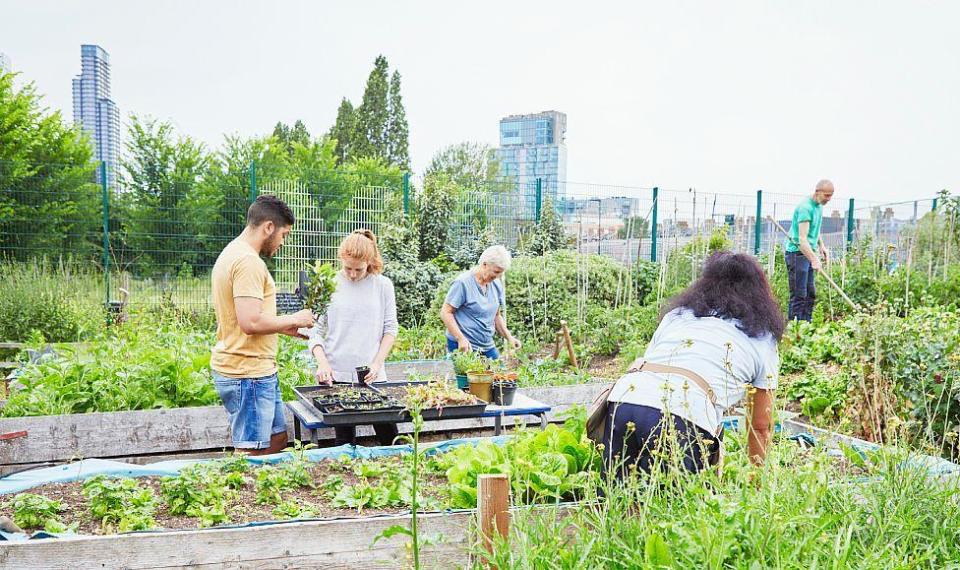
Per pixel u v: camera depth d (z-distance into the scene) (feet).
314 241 46.55
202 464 12.57
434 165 187.11
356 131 164.55
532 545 8.03
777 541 7.29
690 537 7.53
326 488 12.37
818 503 8.85
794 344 28.37
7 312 36.73
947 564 7.98
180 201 49.80
